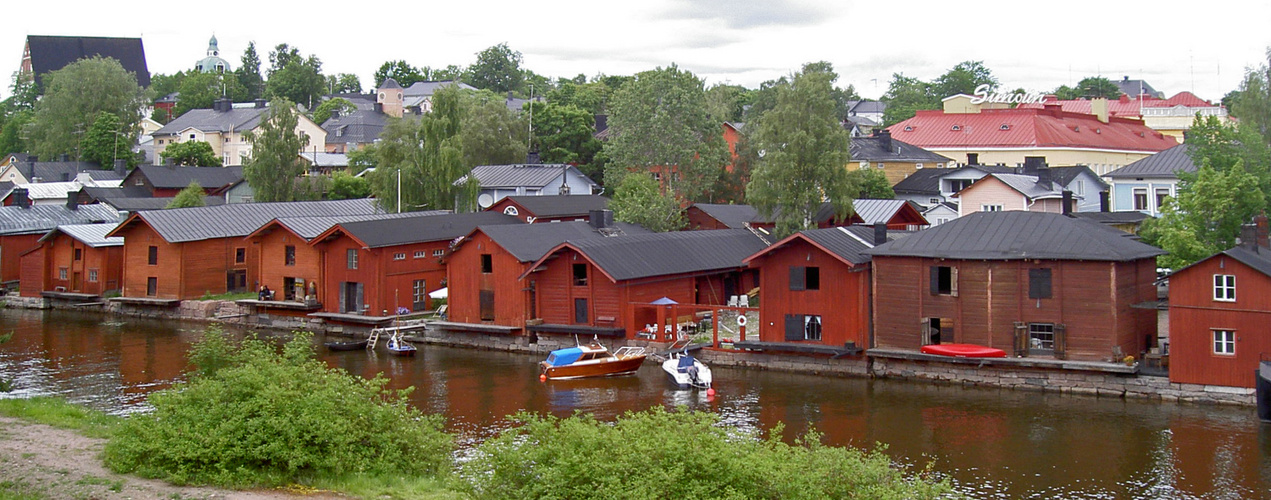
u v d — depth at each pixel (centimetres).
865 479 2500
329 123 19512
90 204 10750
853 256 5434
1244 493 3522
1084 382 4856
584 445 2509
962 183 10656
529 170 11212
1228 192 5584
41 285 8694
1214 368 4566
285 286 7594
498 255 6494
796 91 7719
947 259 5169
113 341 6806
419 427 3225
